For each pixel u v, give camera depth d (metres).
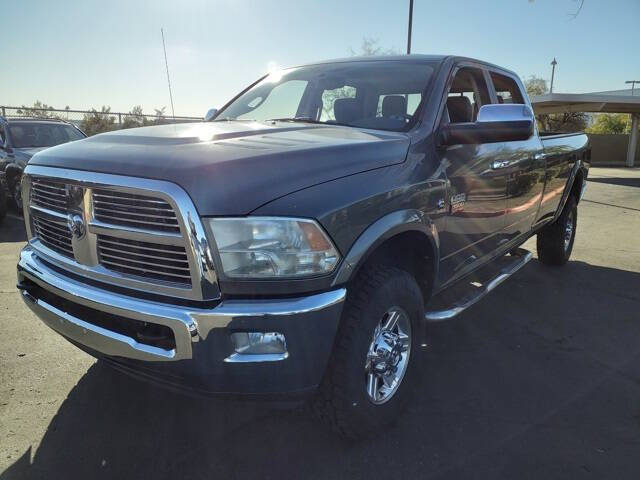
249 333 2.08
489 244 3.91
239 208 2.04
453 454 2.59
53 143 10.09
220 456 2.57
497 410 2.99
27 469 2.45
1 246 6.97
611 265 6.23
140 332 2.24
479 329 4.19
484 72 4.14
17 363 3.48
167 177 2.07
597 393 3.19
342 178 2.36
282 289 2.11
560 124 36.72
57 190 2.53
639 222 9.52
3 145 9.67
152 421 2.86
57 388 3.18
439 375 3.40
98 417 2.88
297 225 2.10
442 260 3.16
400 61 3.70
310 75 3.96
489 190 3.62
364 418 2.53
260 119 3.90
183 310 2.08
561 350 3.80
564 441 2.69
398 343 2.74
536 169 4.46
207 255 2.04
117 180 2.17
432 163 2.95
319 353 2.18
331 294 2.19
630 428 2.81
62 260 2.56
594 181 18.38
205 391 2.16
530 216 4.69
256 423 2.85
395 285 2.56
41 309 2.66
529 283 5.45
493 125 2.91
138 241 2.19
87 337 2.41
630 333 4.13
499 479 2.41
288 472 2.46
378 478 2.42
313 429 2.80
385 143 2.72
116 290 2.30
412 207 2.68
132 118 19.38
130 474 2.43
